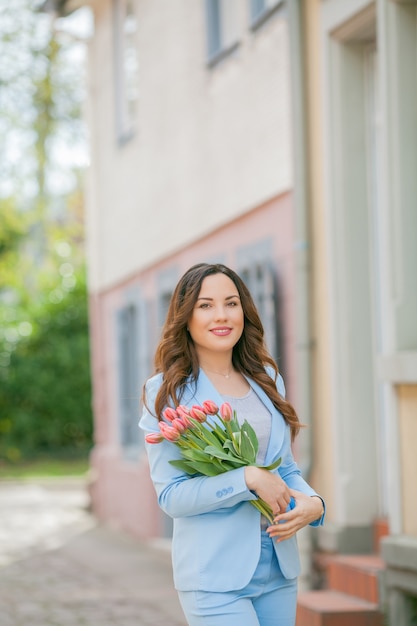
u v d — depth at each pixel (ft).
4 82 84.12
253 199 33.30
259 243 32.81
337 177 27.63
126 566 37.83
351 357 27.37
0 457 84.69
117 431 50.88
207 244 37.88
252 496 12.97
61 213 100.01
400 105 23.82
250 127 33.53
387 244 23.85
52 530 48.78
